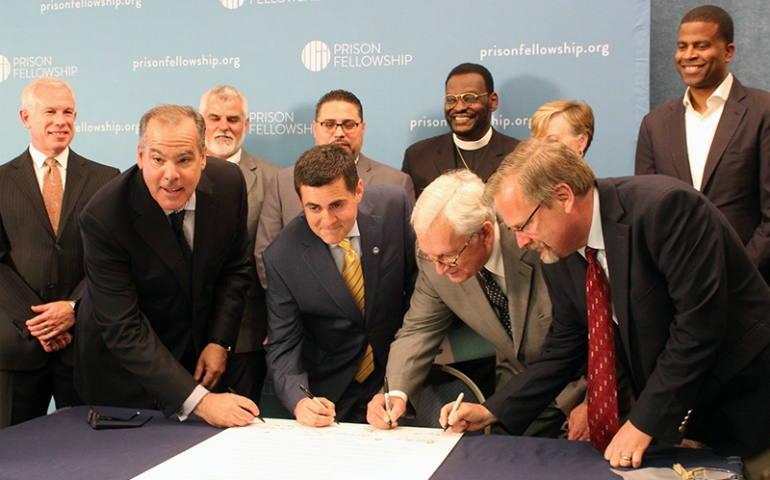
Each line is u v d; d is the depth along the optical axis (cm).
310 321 221
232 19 330
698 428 168
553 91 299
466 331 235
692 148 264
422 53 311
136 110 343
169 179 190
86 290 228
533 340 206
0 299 269
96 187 286
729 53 260
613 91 293
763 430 157
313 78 324
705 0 308
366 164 289
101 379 222
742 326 157
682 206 149
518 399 182
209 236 221
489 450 165
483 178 285
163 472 154
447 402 219
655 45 316
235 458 162
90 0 345
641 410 154
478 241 189
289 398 201
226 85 309
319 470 153
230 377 280
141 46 341
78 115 349
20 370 269
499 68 304
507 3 301
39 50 352
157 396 195
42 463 161
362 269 219
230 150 301
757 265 241
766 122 249
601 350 164
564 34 296
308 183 193
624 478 146
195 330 227
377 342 224
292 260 215
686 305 150
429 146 299
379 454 163
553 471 150
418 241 189
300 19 323
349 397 226
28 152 288
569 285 173
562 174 150
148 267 209
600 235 160
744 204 253
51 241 278
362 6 315
